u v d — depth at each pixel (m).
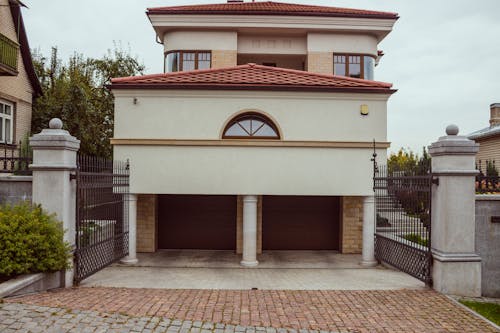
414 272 9.12
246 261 11.39
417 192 9.18
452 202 8.04
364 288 8.54
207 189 11.29
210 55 17.95
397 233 11.01
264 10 17.50
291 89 11.37
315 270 10.91
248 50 18.48
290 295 7.88
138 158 11.30
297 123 11.53
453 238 8.04
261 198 13.59
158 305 6.83
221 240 13.95
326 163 11.36
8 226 7.09
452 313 6.89
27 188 8.90
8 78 16.17
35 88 18.20
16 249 6.98
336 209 14.09
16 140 16.73
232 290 8.27
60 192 7.88
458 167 8.04
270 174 11.31
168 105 11.47
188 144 11.26
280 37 18.55
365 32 17.98
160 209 13.94
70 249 7.91
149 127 11.45
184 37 17.89
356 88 11.38
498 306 7.46
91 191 8.99
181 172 11.30
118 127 11.41
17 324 5.43
